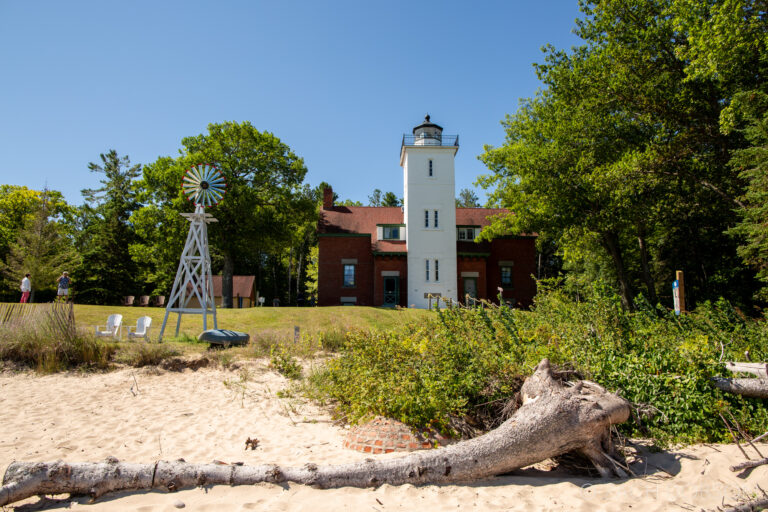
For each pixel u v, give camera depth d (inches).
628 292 936.3
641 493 167.8
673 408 239.8
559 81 831.7
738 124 622.2
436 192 1314.0
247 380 398.3
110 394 351.3
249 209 1245.7
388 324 727.7
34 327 448.1
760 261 594.9
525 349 305.7
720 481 173.8
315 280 2154.3
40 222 1432.1
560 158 878.4
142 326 606.2
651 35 700.0
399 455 203.6
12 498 159.3
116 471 170.7
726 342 336.5
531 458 187.8
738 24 505.7
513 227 1063.0
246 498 164.7
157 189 1290.6
